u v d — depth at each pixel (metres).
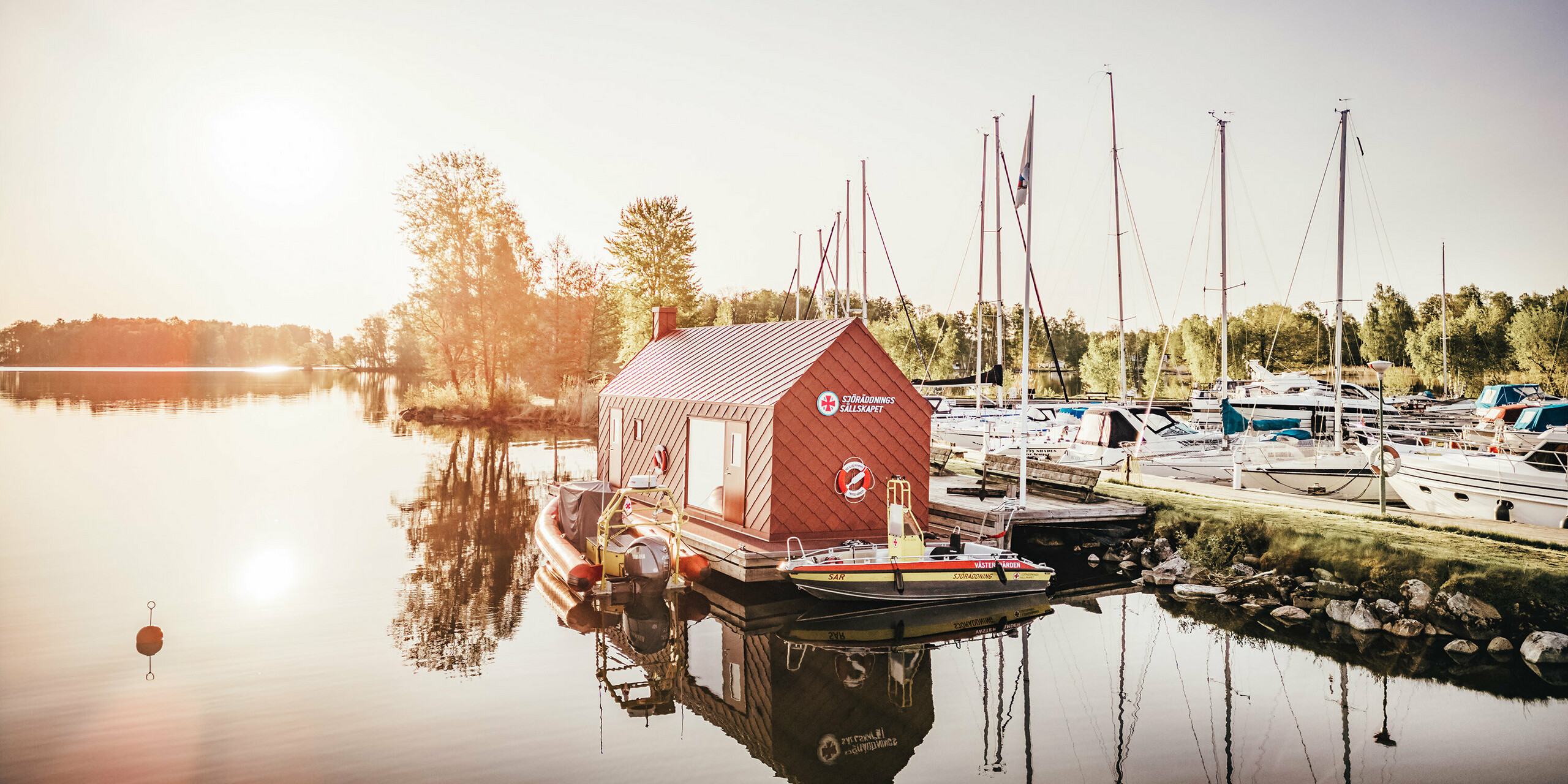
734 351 21.22
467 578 16.64
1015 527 18.94
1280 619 14.56
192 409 59.97
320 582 16.16
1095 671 12.35
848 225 45.22
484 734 9.80
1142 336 88.19
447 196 57.84
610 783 8.73
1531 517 17.61
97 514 22.25
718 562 16.11
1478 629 13.09
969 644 13.55
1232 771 9.25
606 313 58.62
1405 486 20.42
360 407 66.44
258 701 10.57
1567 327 53.97
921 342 71.25
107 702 10.39
